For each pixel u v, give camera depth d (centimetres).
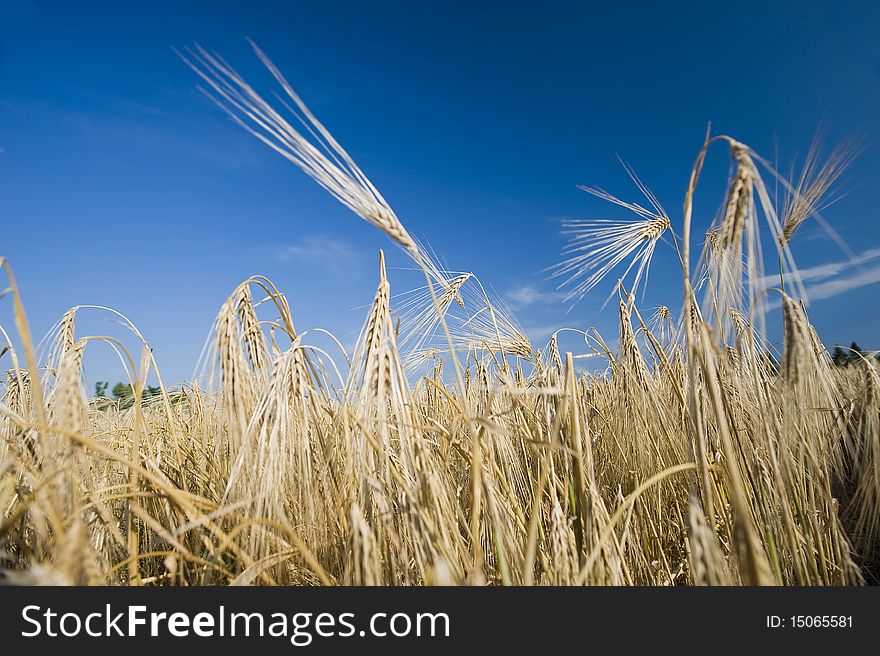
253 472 40
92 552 38
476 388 71
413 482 40
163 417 69
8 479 33
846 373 76
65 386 37
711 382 33
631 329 60
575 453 39
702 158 37
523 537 45
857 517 61
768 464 51
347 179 40
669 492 62
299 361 46
